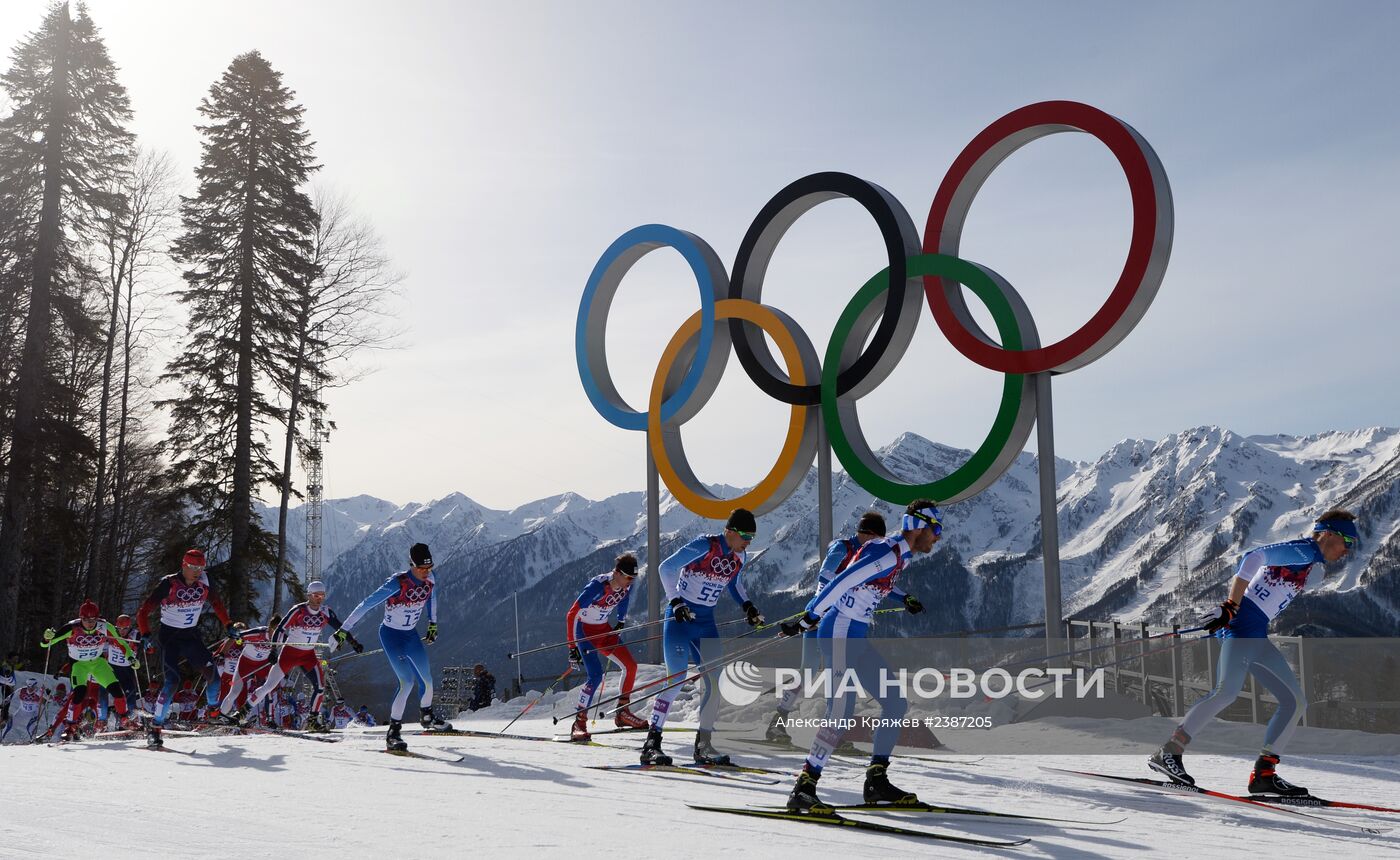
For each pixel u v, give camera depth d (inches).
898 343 566.6
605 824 193.6
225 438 1124.5
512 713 556.1
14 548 984.3
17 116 1047.0
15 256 1072.2
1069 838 194.7
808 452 609.6
